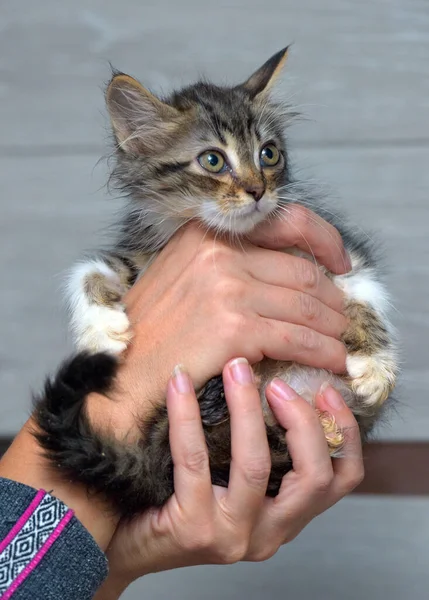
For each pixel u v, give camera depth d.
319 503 0.79
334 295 0.86
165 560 0.77
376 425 0.93
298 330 0.80
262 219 0.85
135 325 0.82
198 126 0.88
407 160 1.09
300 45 1.09
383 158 1.09
